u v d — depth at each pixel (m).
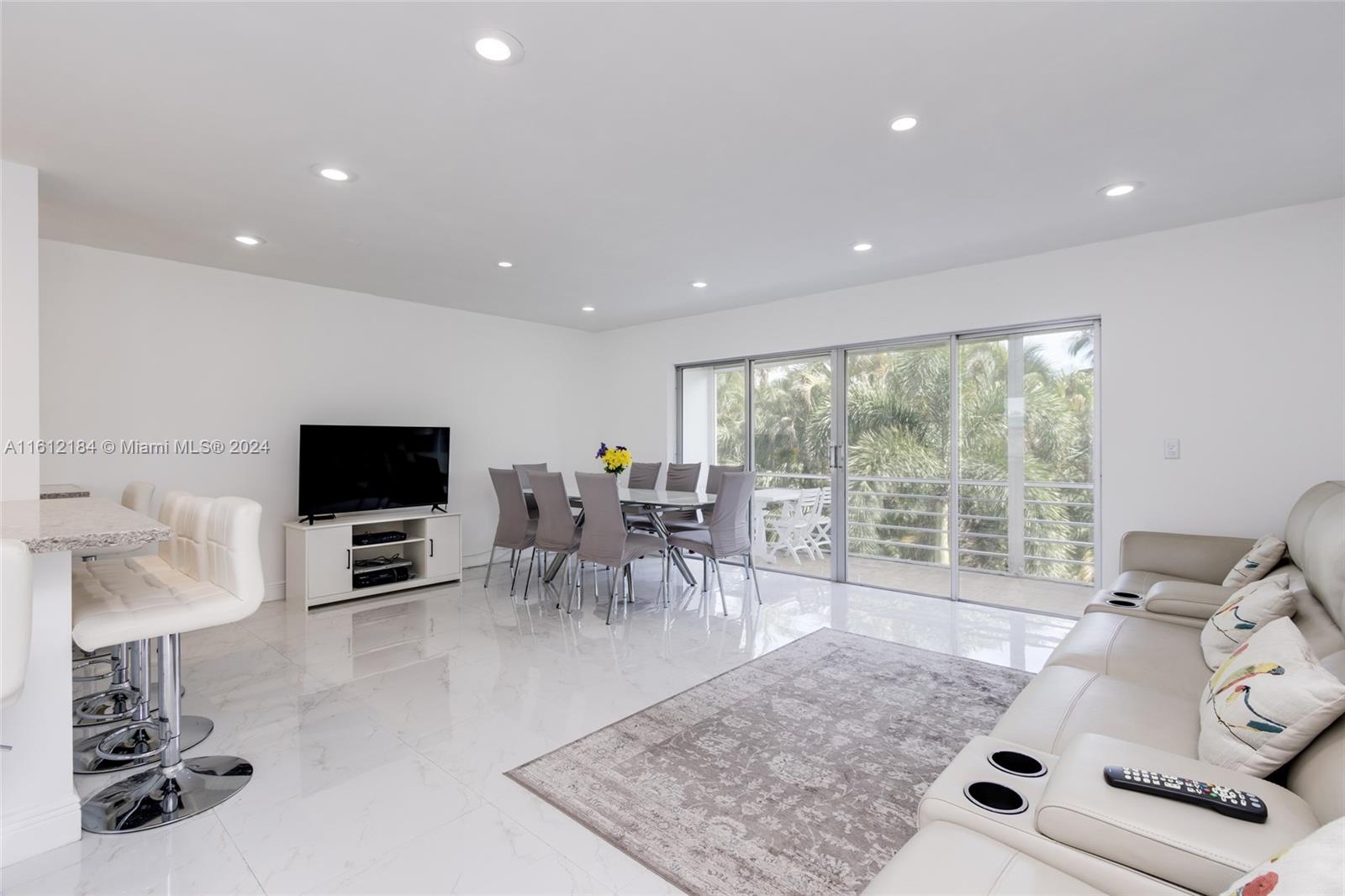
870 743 2.41
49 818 1.78
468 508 5.86
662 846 1.80
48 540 1.52
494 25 1.78
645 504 4.50
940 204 3.19
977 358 4.47
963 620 4.06
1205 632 2.23
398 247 3.85
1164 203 3.21
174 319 4.14
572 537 4.48
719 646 3.55
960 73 2.04
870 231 3.60
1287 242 3.28
